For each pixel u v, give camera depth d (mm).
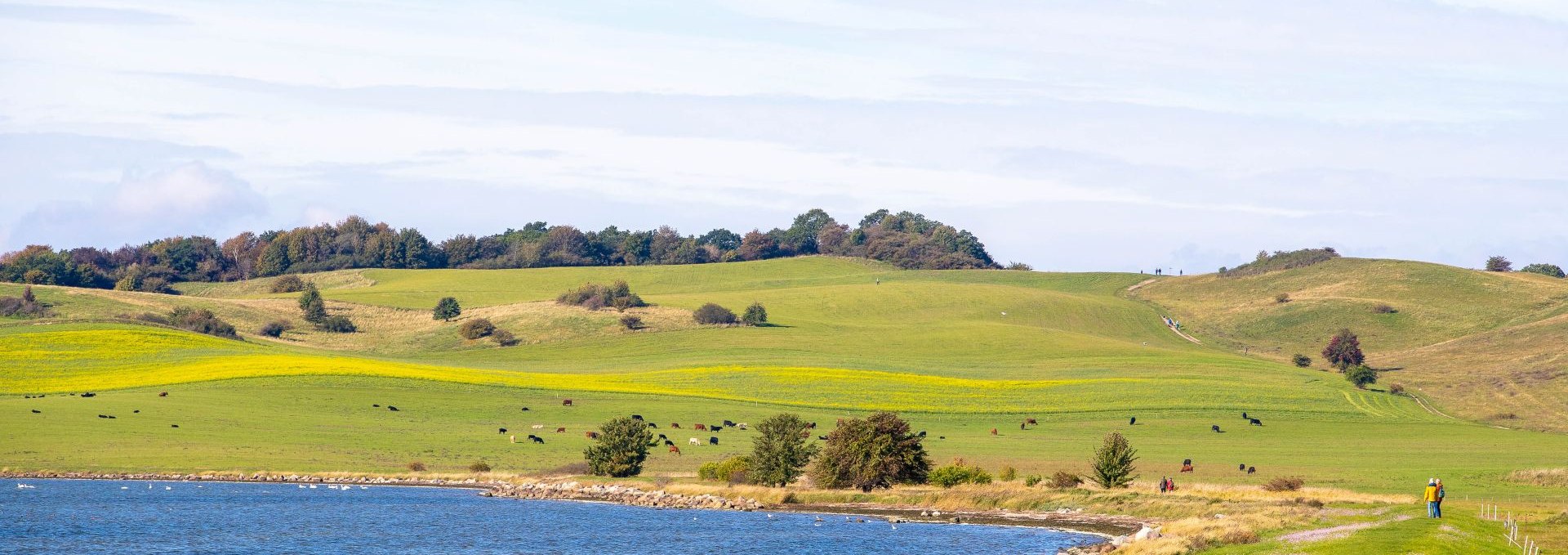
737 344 160375
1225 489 66938
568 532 59156
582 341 164500
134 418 93812
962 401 117938
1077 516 63281
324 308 186250
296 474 80188
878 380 127812
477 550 54156
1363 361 162125
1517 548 44031
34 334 127188
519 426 100562
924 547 53594
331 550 54250
